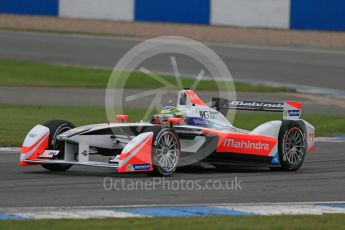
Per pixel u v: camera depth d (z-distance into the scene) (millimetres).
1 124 64188
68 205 34188
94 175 42812
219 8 143500
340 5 138500
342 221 31766
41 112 72812
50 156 42531
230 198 36781
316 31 140500
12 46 122750
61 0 151875
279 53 121188
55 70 104375
